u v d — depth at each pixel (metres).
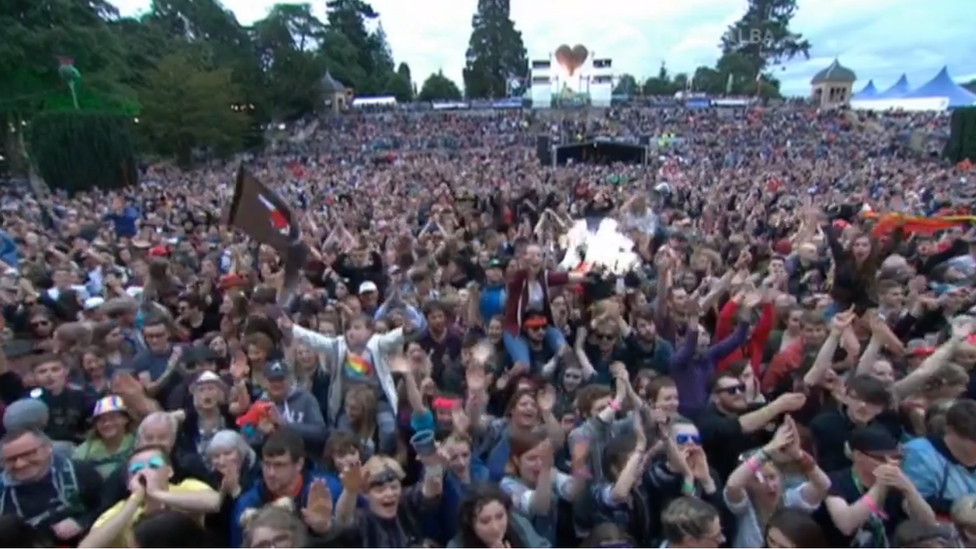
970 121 33.56
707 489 3.71
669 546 3.17
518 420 4.45
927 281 7.70
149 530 3.02
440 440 4.35
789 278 8.24
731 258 9.59
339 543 3.25
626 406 4.27
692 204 19.53
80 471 3.70
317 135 69.44
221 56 70.56
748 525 3.57
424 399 5.04
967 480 3.61
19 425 3.68
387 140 65.19
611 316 6.18
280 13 88.06
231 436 3.79
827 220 11.53
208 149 55.91
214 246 11.40
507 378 5.66
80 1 42.34
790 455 3.55
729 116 69.75
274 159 55.47
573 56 80.81
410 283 8.09
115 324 5.97
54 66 38.38
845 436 4.22
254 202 7.59
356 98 90.25
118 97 40.69
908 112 63.31
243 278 8.10
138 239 11.14
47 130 30.00
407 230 11.39
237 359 5.25
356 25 105.56
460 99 98.50
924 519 3.26
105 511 3.49
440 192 18.56
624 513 3.77
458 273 9.16
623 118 71.00
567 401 5.46
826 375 4.80
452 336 6.61
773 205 16.95
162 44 65.69
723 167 37.00
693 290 7.82
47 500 3.54
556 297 6.66
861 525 3.36
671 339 6.67
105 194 26.95
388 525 3.52
